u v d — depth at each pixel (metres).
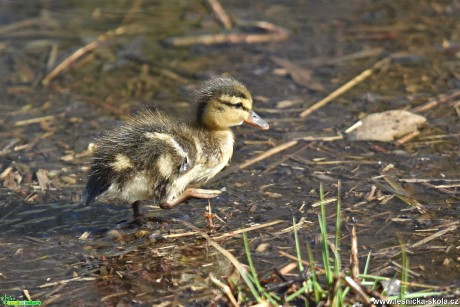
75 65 17.55
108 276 10.05
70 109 15.57
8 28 19.30
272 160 13.27
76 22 19.66
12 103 15.88
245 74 16.91
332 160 13.16
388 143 13.66
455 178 12.27
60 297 9.62
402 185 12.15
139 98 15.95
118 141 11.09
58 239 11.04
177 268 10.16
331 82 16.39
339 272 8.96
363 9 20.05
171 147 11.02
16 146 14.05
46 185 12.63
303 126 14.56
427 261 10.02
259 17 19.75
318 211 11.48
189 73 17.02
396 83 16.14
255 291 8.95
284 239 10.72
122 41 18.58
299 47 18.09
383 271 9.80
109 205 12.05
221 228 11.12
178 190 11.25
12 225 11.46
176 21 19.61
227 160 12.04
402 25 18.92
